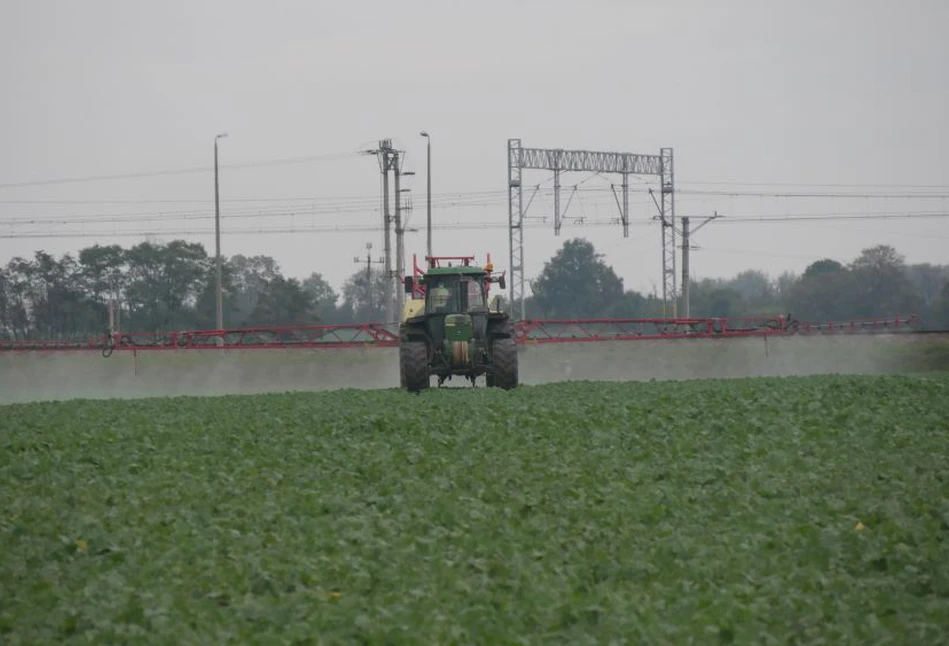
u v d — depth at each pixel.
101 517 51.94
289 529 48.25
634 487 57.38
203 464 68.62
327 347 181.00
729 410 93.06
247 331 191.25
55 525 50.00
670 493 54.84
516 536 45.53
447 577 39.34
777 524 47.44
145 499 56.19
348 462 67.38
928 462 64.38
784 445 71.81
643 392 117.12
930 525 46.78
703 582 38.44
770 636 33.16
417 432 82.44
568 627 35.12
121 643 34.06
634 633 33.47
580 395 113.75
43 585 39.81
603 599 36.59
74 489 60.84
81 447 80.50
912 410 92.44
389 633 33.28
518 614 35.41
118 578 40.16
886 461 64.50
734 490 55.66
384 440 78.75
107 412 109.44
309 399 118.75
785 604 36.12
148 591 38.69
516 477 60.31
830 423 84.38
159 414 104.75
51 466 70.88
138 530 48.56
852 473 60.56
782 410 93.56
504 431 80.94
